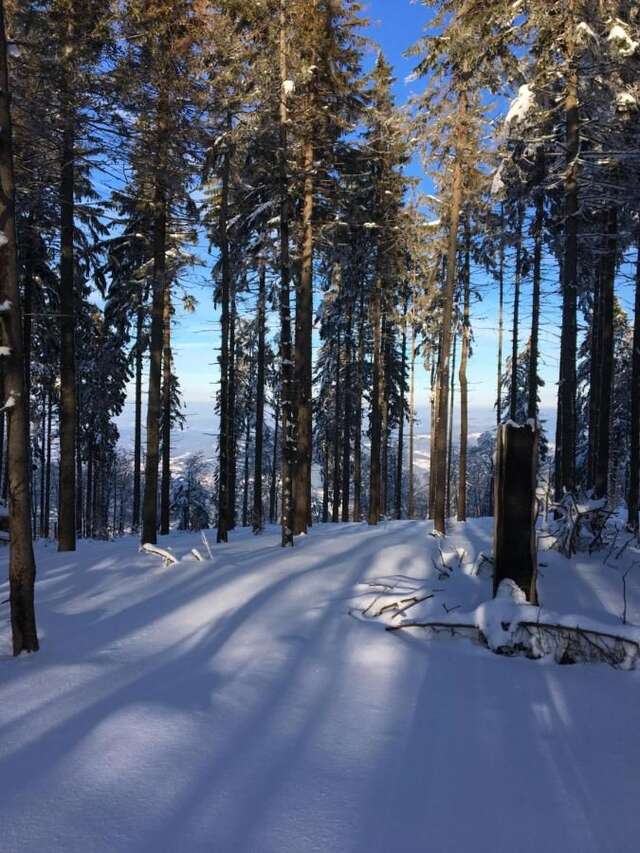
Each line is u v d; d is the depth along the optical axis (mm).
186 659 5867
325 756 4000
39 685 5246
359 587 8281
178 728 4336
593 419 19766
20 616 6258
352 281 21125
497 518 6816
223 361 15789
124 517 57656
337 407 27953
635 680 5383
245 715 4602
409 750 4090
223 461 15867
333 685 5215
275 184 13219
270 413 32344
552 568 9188
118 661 5836
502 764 3918
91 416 28094
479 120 13164
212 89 12062
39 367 25359
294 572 9164
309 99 13586
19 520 6293
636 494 14305
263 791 3572
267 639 6406
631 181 12430
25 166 11695
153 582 8992
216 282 17453
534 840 3164
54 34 9992
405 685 5215
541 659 5840
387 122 14062
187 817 3311
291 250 15023
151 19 11211
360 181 17312
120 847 3062
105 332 23938
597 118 11781
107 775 3721
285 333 12211
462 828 3254
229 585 8523
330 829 3225
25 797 3484
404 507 59594
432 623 6402
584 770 3855
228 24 12281
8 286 6258
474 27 11523
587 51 10688
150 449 13797
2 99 6234
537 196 16359
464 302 20531
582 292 17453
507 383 32812
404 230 17766
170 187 12859
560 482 18109
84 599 8289
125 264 20453
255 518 18828
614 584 8391
